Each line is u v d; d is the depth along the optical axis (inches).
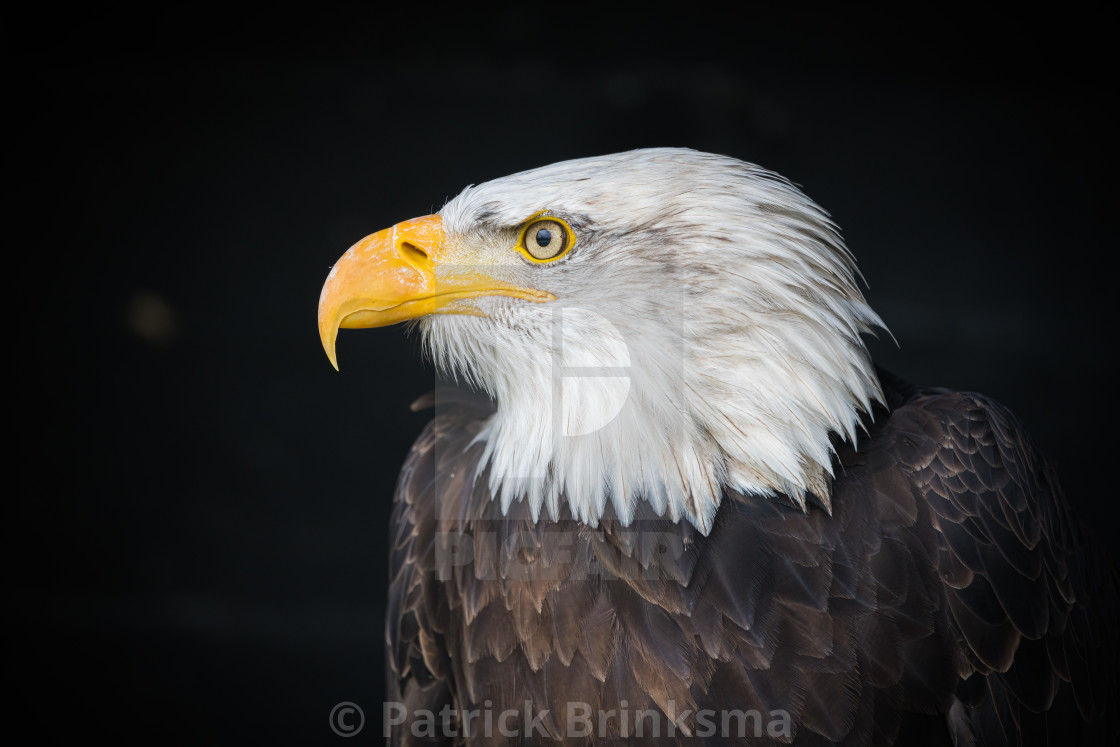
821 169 543.2
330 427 495.8
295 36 527.2
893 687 159.9
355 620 469.1
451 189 533.3
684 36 530.0
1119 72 536.4
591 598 168.2
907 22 519.2
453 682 198.2
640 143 534.6
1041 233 545.6
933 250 542.6
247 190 530.0
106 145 526.3
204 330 512.1
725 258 168.7
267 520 486.0
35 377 499.5
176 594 475.2
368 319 187.3
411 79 536.4
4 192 517.0
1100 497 515.5
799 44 532.4
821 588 161.8
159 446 494.6
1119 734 209.8
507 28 530.3
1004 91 550.3
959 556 166.9
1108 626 211.5
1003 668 166.9
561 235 177.0
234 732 442.9
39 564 476.7
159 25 518.9
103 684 450.6
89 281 513.7
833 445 172.2
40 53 522.3
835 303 173.9
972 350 531.5
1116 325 535.5
